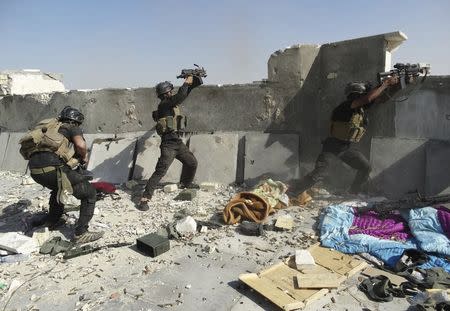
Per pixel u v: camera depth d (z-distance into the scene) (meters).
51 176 3.86
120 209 5.27
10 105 9.19
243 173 6.23
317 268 3.34
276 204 4.93
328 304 2.84
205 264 3.56
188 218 4.34
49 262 3.69
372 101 4.75
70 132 4.04
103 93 7.47
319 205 5.05
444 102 4.71
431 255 3.53
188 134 6.75
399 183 5.06
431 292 2.85
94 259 3.73
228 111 6.42
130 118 7.26
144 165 6.72
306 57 5.64
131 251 3.88
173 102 5.40
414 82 4.89
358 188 5.33
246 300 2.95
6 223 4.85
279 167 5.91
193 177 6.07
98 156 7.13
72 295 3.10
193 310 2.84
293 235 4.14
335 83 5.46
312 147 5.78
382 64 4.96
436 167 4.75
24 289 3.21
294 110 5.87
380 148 5.21
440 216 3.89
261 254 3.73
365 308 2.78
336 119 4.92
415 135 4.96
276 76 5.93
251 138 6.18
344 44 5.30
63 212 4.59
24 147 3.91
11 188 6.94
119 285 3.22
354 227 4.16
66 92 8.03
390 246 3.61
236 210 4.59
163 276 3.35
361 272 3.30
